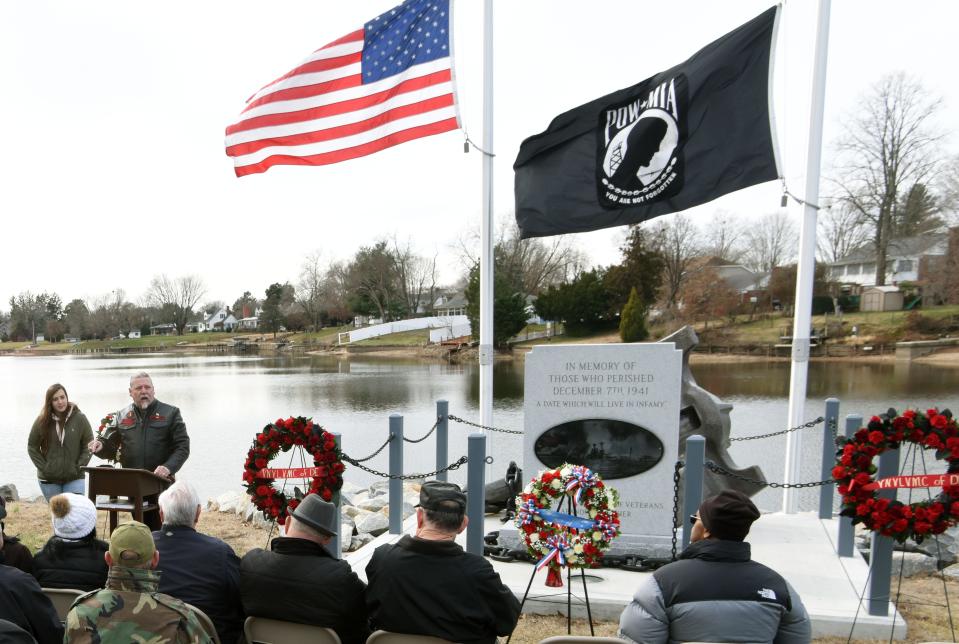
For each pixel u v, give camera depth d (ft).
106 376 147.33
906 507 12.59
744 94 22.82
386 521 23.80
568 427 18.58
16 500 32.58
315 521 9.48
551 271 249.75
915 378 100.42
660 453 17.88
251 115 27.50
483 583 9.04
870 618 14.26
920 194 161.27
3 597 8.05
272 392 104.27
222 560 10.02
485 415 26.96
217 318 500.74
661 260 198.39
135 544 7.50
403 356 214.28
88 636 7.11
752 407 73.72
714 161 23.36
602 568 17.47
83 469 16.90
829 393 84.74
